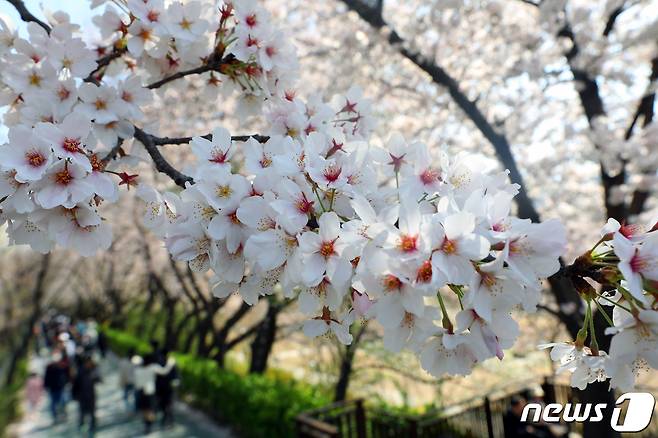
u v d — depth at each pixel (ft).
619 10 13.60
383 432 16.92
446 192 3.72
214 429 24.25
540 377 19.76
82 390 26.55
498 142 13.42
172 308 45.19
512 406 16.47
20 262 67.05
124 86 5.29
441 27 14.85
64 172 3.70
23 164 3.58
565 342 3.65
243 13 5.43
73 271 67.36
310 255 3.31
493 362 25.11
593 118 14.01
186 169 4.07
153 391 25.64
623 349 3.12
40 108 4.81
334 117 5.82
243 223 3.69
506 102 16.08
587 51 13.20
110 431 26.16
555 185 18.42
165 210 4.21
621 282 3.18
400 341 3.42
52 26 5.90
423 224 3.00
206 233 3.77
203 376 27.50
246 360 43.80
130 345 47.93
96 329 68.28
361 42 16.35
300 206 3.60
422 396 28.86
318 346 28.63
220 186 3.76
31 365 54.29
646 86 13.52
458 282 2.92
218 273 3.72
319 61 19.43
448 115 17.37
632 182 13.16
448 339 3.28
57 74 5.00
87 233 4.17
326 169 3.79
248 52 5.39
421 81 17.52
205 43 6.02
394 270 3.02
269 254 3.42
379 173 4.58
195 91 9.30
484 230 3.07
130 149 5.83
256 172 3.92
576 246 17.07
